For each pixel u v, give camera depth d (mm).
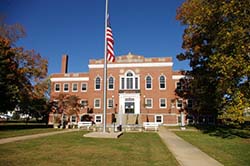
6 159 10844
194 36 29781
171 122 47188
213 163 11203
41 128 35438
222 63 19938
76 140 18500
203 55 29609
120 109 48531
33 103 46406
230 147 16328
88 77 53312
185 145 17188
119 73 49875
